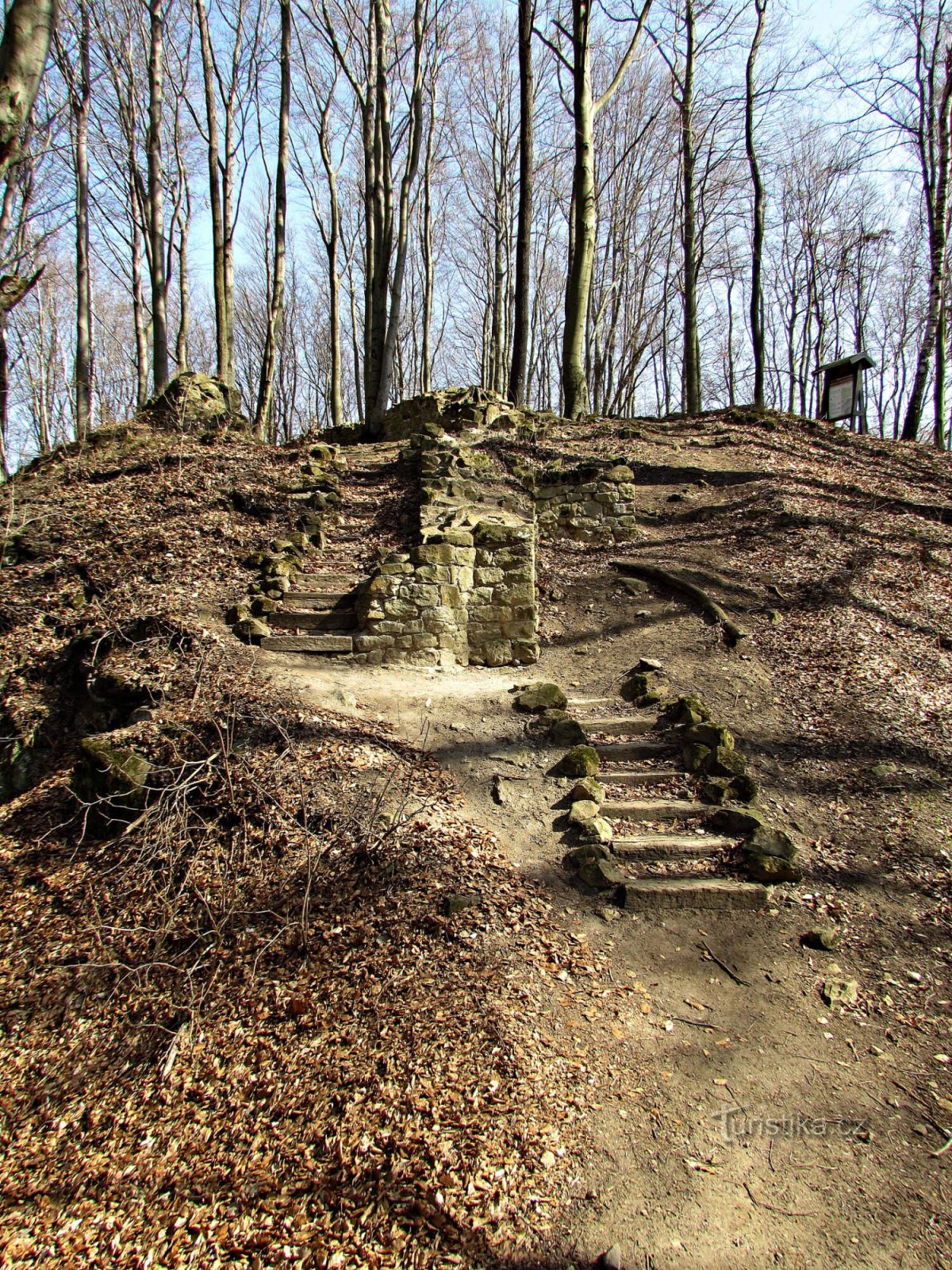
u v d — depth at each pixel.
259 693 6.20
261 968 3.96
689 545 9.94
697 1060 3.52
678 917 4.44
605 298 29.11
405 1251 2.69
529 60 14.67
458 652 7.79
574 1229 2.76
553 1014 3.71
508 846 4.97
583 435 13.87
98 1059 3.74
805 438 14.88
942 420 17.95
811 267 29.09
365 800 5.02
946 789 5.44
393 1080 3.30
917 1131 3.18
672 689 6.78
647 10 15.31
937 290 15.98
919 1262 2.66
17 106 3.91
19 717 7.01
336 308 22.47
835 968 4.09
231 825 4.92
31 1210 3.09
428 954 3.98
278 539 9.38
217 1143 3.19
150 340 32.56
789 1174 2.99
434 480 10.66
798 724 6.23
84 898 4.73
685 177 19.64
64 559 8.88
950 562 9.12
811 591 8.33
